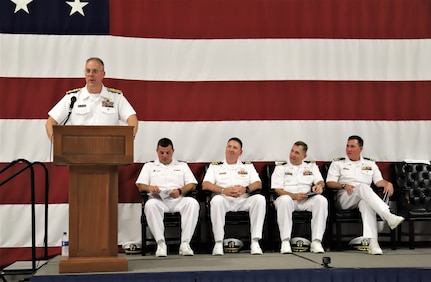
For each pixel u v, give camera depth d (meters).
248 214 7.78
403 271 6.12
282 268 6.16
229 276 5.97
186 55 8.57
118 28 8.45
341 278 6.08
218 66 8.60
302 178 8.19
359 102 8.73
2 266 8.12
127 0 8.49
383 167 8.70
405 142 8.75
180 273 5.92
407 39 8.80
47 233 7.80
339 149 8.68
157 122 8.48
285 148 8.62
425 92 8.79
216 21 8.62
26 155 8.24
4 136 8.21
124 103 7.19
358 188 7.85
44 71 8.32
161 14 8.55
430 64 8.76
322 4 8.73
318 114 8.67
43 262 7.55
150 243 8.27
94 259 6.00
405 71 8.73
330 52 8.72
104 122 7.07
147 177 8.00
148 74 8.50
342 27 8.75
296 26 8.70
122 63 8.44
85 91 7.12
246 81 8.62
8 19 8.31
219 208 7.66
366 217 7.70
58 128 5.86
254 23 8.66
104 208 6.07
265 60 8.65
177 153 8.49
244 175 8.13
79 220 6.05
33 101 8.28
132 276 5.85
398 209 8.34
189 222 7.63
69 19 8.39
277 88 8.64
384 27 8.75
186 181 8.03
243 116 8.59
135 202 8.36
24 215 8.20
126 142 5.93
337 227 7.92
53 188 8.27
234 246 7.90
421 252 7.79
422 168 8.55
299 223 8.05
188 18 8.59
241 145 8.17
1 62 8.25
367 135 8.71
